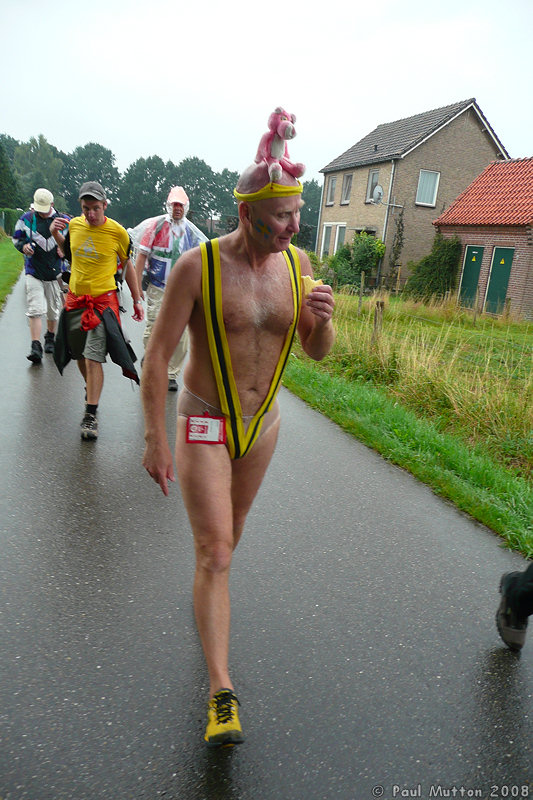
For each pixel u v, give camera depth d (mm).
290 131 2123
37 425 5793
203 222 127750
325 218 36875
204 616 2387
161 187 128625
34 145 134000
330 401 7457
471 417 6879
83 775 2223
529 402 6859
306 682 2764
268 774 2283
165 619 3133
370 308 14062
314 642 3041
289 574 3658
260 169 2207
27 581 3375
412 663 2938
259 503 4641
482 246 24438
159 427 2447
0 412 6059
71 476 4754
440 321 15859
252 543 4012
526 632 3240
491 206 24578
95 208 5434
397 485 5188
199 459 2465
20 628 2982
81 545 3793
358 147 35344
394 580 3670
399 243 29750
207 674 2771
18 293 14523
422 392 7801
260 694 2674
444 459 5750
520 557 4070
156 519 4191
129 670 2760
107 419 6148
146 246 7027
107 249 5562
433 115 31188
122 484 4688
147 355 2436
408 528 4387
